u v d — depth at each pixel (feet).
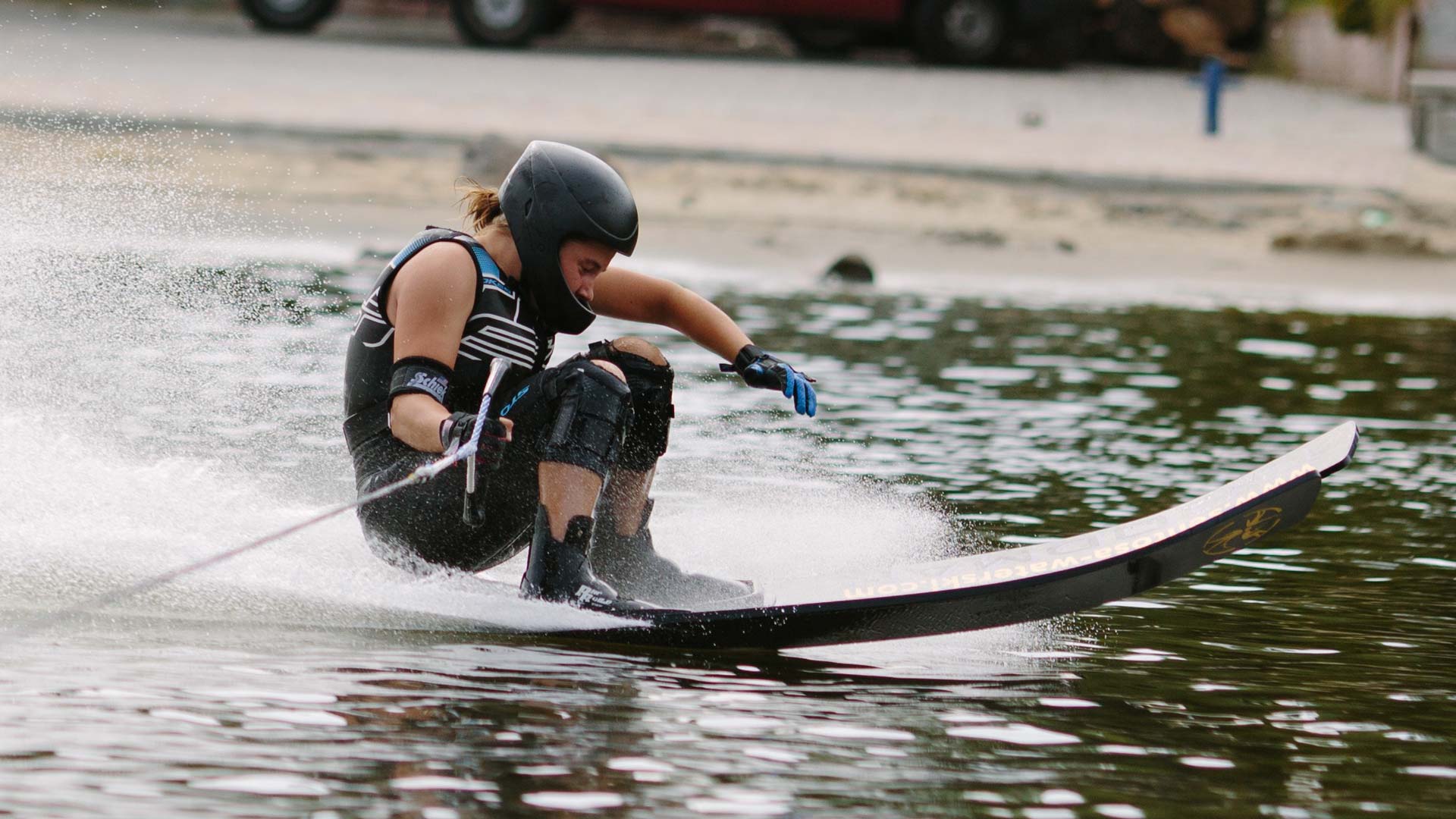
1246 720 39.37
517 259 46.88
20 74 209.26
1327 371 105.81
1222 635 47.85
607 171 46.68
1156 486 68.90
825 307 128.67
